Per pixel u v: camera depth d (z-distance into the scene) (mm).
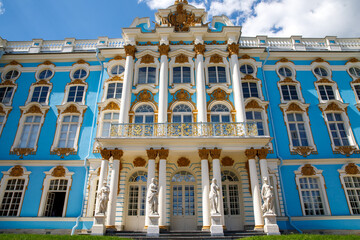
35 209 16828
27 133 19125
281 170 17594
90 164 17719
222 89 18953
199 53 19547
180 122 16906
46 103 19875
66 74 20969
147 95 18719
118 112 19281
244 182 16719
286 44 22094
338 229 16125
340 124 19359
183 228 16250
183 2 22109
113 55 20969
